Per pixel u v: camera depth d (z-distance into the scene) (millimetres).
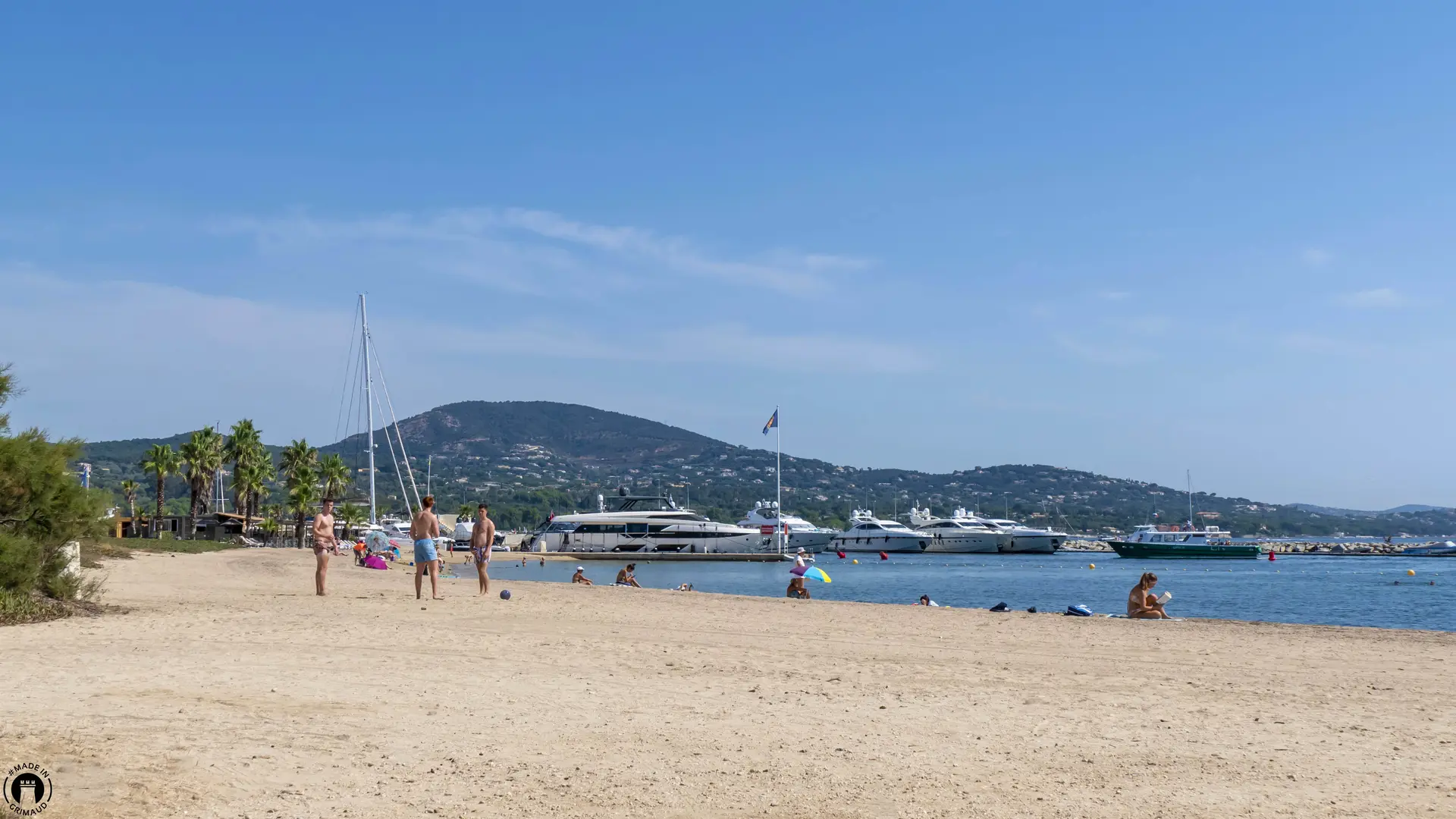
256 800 6113
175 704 8742
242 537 104688
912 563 127500
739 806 6293
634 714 9086
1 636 13609
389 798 6281
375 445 112125
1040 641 15602
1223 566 122438
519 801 6297
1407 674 12281
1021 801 6500
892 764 7410
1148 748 8016
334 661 11711
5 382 17516
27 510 17203
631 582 34750
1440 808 6410
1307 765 7520
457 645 13461
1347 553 176625
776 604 22156
